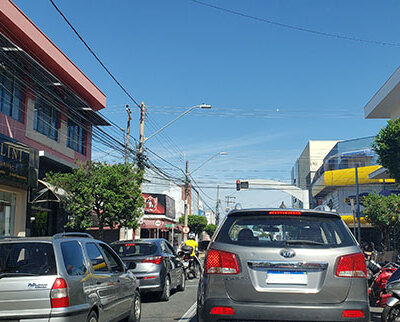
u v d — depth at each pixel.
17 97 17.69
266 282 4.82
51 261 5.92
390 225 33.91
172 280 13.09
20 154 16.33
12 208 17.42
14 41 16.59
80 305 6.07
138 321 8.95
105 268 7.46
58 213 21.03
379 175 35.41
